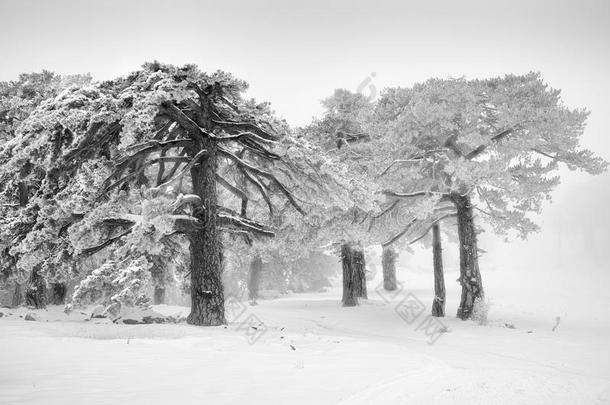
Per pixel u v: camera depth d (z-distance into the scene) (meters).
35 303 24.55
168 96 17.34
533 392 8.12
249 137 21.25
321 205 23.77
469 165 22.22
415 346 15.93
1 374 8.74
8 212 21.64
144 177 21.23
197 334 15.37
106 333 15.22
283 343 13.77
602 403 7.61
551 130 22.19
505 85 24.22
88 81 28.88
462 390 8.05
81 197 17.77
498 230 24.86
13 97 26.20
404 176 24.91
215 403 7.03
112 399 7.12
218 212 22.11
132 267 16.39
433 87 24.14
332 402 7.20
